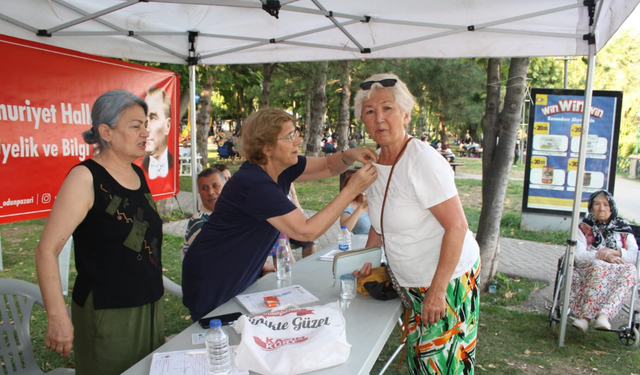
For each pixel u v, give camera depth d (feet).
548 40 10.73
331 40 12.23
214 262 6.96
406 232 6.36
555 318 12.75
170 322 13.15
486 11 10.05
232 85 42.63
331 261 9.88
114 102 6.00
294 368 4.70
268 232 7.04
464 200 36.94
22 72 10.11
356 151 7.57
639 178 55.88
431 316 5.83
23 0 9.44
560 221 24.71
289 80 61.82
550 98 23.41
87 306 6.00
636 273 12.11
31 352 7.82
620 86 73.46
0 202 9.90
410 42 11.50
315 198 36.37
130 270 6.17
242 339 4.81
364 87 6.38
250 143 6.57
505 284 16.49
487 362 11.10
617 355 11.57
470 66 49.73
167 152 14.53
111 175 6.07
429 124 122.11
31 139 10.43
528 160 24.54
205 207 10.75
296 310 5.78
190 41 12.66
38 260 5.34
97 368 6.08
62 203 5.54
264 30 12.00
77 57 11.26
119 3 9.53
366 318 6.38
